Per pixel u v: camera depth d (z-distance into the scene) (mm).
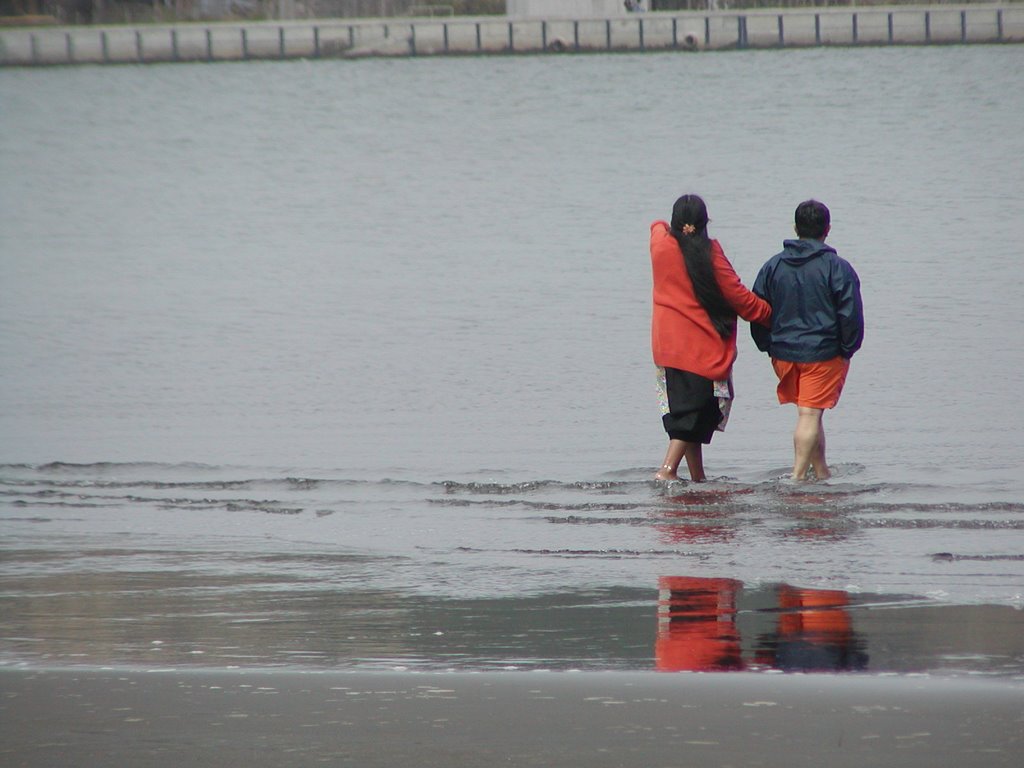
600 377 47906
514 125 196125
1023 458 35250
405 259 81938
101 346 55844
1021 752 15578
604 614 22000
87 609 22828
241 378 49031
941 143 151250
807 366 32656
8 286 74500
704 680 18406
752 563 25375
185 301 67875
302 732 16609
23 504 32281
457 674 18875
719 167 134375
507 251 84000
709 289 32312
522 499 32000
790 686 18047
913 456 35594
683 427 32688
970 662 18938
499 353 52406
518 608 22500
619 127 187000
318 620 21938
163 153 178875
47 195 134000
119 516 30938
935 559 25422
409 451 37812
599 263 77562
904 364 48219
